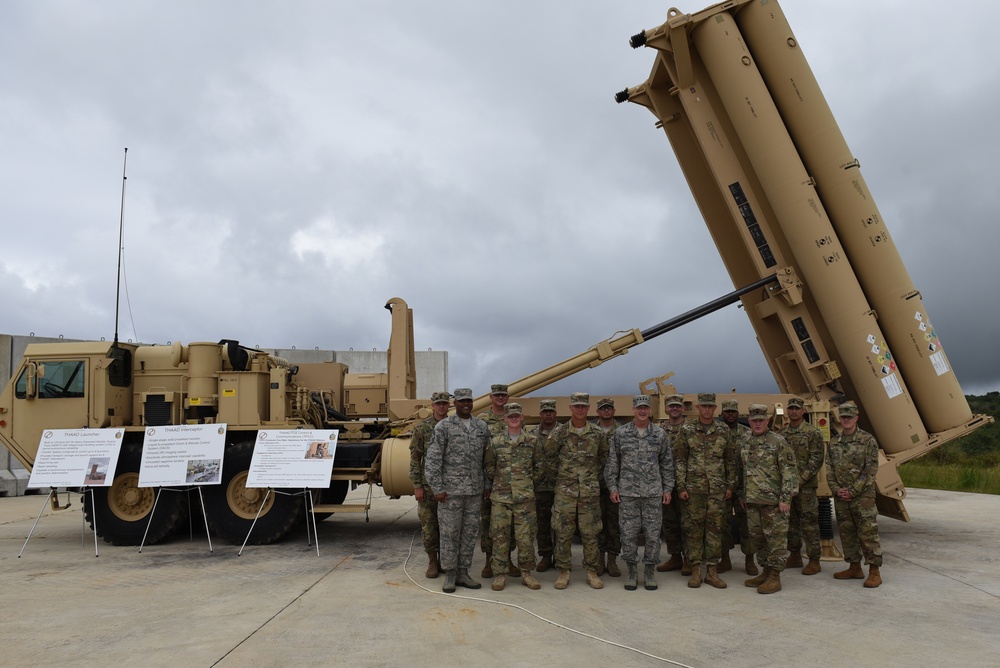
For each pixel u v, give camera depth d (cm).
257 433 891
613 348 901
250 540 879
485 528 683
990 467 1992
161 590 632
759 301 982
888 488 850
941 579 673
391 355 963
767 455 631
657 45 875
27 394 920
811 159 886
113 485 895
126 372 952
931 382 882
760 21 872
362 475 898
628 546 633
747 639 482
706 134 898
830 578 679
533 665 429
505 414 705
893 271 880
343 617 537
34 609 568
